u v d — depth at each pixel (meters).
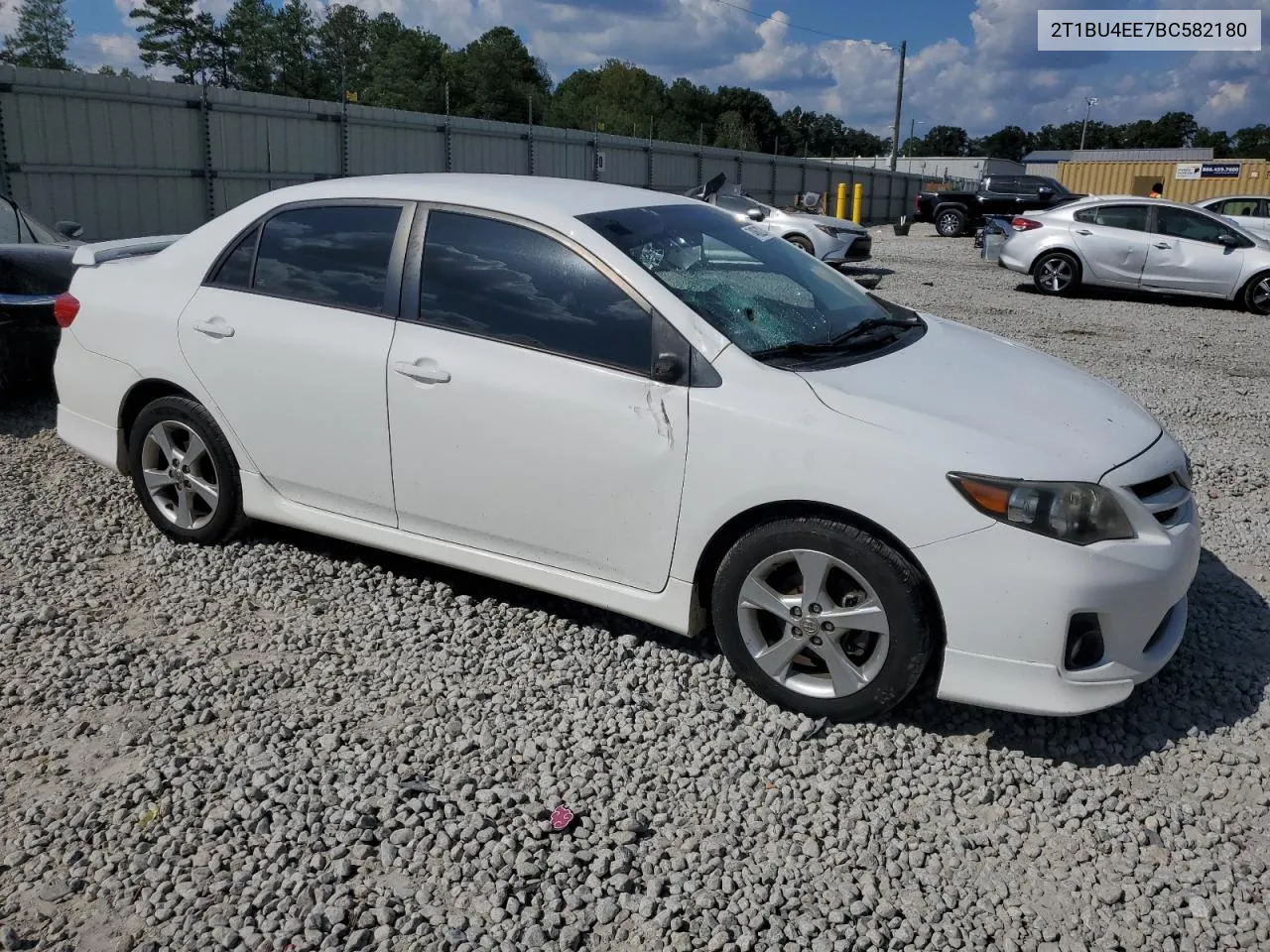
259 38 70.81
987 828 2.96
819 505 3.26
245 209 4.45
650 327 3.49
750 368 3.38
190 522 4.67
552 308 3.66
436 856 2.78
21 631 3.96
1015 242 15.98
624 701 3.53
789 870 2.75
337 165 21.23
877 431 3.17
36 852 2.77
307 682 3.64
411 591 4.31
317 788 3.04
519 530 3.79
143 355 4.54
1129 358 10.33
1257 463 6.46
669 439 3.41
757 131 120.69
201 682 3.61
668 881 2.71
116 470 4.82
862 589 3.25
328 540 4.80
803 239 17.73
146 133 17.30
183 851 2.77
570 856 2.75
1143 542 3.16
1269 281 14.03
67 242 7.86
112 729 3.34
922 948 2.51
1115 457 3.24
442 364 3.79
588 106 95.88
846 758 3.24
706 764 3.21
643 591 3.62
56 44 64.38
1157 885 2.71
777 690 3.45
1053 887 2.73
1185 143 141.25
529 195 3.90
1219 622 4.17
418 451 3.91
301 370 4.11
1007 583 3.03
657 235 3.86
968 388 3.51
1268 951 2.50
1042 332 11.88
